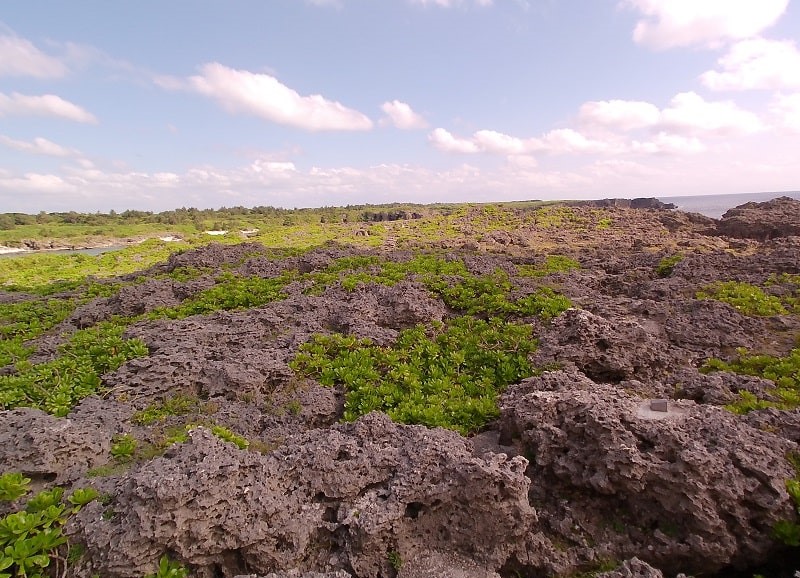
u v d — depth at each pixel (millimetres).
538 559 7117
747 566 7066
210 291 19844
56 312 20062
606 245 37781
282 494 7320
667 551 6996
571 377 10344
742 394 10133
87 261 38188
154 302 18953
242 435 9945
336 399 11281
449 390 11328
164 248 43375
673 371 12164
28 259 38438
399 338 14133
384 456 7953
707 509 6941
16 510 6848
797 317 15258
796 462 7645
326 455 7832
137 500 6395
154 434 9617
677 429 7828
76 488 7254
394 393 11047
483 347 13398
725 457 7332
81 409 10312
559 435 8188
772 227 39188
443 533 7172
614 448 7547
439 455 7633
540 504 7996
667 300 17531
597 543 7332
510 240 40875
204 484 6570
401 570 6777
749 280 20203
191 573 6492
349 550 6746
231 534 6598
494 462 7199
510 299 16844
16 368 12758
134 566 6094
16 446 7914
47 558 5902
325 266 25062
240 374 11461
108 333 14836
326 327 15711
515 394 10156
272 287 20844
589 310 16453
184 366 11938
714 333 14039
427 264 23297
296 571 6305
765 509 6922
